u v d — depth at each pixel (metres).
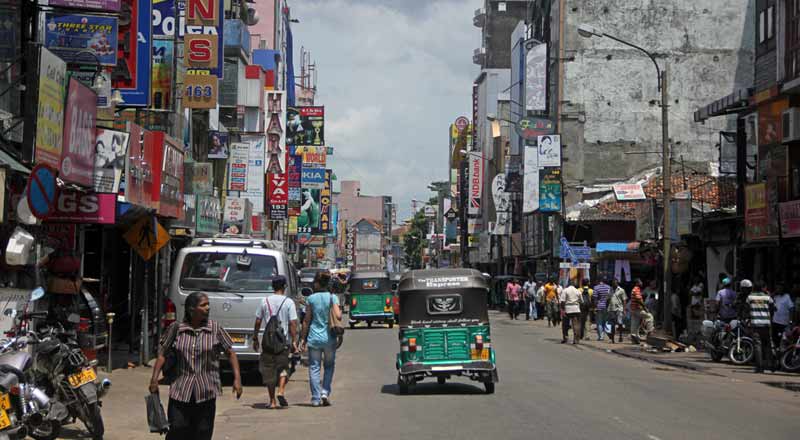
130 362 19.20
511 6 96.69
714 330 23.22
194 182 29.09
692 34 54.16
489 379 15.85
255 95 46.59
